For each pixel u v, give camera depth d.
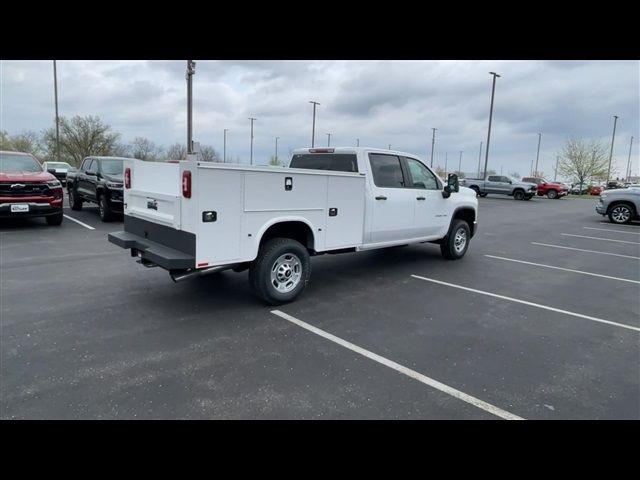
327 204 5.56
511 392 3.42
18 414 2.95
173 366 3.69
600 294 6.45
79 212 14.51
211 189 4.44
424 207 7.30
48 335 4.29
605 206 17.75
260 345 4.18
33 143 51.78
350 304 5.54
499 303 5.80
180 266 4.35
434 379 3.60
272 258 5.08
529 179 39.62
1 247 8.59
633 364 4.00
